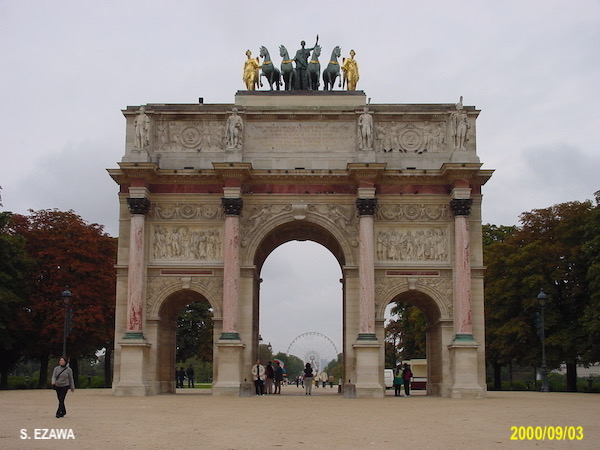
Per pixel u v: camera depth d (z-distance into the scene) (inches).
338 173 2501.2
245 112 2564.0
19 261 3132.4
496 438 1124.5
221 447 1018.1
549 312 3240.7
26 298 3255.4
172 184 2534.5
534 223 3503.9
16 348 3329.2
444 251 2507.4
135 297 2421.3
